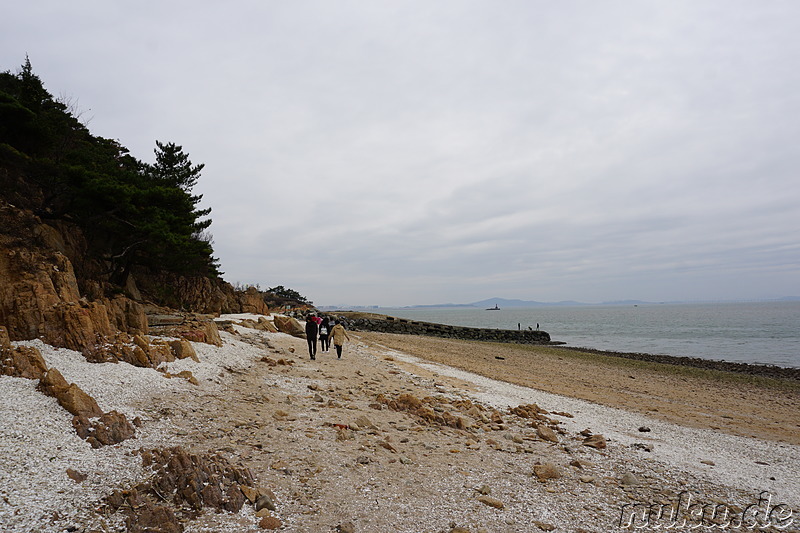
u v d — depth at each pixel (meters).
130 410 7.48
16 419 5.94
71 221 20.58
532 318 166.88
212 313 29.92
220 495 5.14
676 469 9.14
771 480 9.13
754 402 20.91
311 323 17.69
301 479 6.08
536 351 40.66
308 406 10.05
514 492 6.67
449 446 8.70
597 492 7.14
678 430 13.64
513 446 9.37
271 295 74.75
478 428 10.65
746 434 14.04
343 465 6.80
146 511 4.54
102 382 8.27
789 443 13.17
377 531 4.99
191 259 27.25
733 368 36.06
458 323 132.00
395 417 10.35
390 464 7.18
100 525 4.24
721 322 105.81
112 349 9.98
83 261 21.05
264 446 7.04
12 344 8.70
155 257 26.02
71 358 8.99
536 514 5.95
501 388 18.28
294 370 14.48
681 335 71.00
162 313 22.75
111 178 20.81
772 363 39.81
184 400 8.73
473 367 25.48
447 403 13.16
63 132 23.09
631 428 13.32
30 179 19.50
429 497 6.09
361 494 5.90
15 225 15.54
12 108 18.58
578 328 97.31
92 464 5.38
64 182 19.62
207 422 7.72
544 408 15.02
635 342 60.91
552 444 9.98
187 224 25.72
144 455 5.70
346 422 9.12
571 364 32.41
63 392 6.75
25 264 10.66
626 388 22.84
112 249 23.66
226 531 4.55
